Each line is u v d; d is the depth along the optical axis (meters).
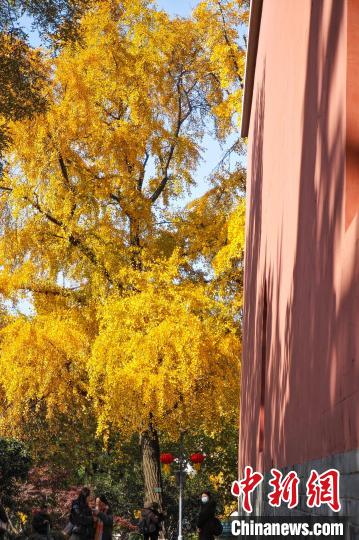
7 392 22.67
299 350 5.30
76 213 22.92
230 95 22.38
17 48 14.33
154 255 24.70
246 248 16.11
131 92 24.05
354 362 3.30
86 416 25.86
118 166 23.64
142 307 22.20
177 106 25.36
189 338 21.50
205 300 22.45
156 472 25.55
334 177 4.02
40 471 31.94
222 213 24.69
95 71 23.81
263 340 9.60
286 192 6.57
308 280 4.86
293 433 5.59
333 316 3.86
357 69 3.80
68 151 22.70
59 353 22.91
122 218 23.98
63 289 24.50
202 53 25.28
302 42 5.54
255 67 13.34
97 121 23.14
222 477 39.00
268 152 9.41
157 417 23.03
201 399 22.58
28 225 22.98
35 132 22.25
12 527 29.12
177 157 24.66
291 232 6.03
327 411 3.97
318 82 4.67
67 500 32.19
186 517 43.97
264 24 10.68
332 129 4.13
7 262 23.41
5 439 27.58
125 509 39.81
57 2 14.15
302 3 5.60
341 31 3.95
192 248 24.78
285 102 6.88
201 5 23.06
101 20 23.81
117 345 22.03
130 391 21.66
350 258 3.46
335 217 3.94
